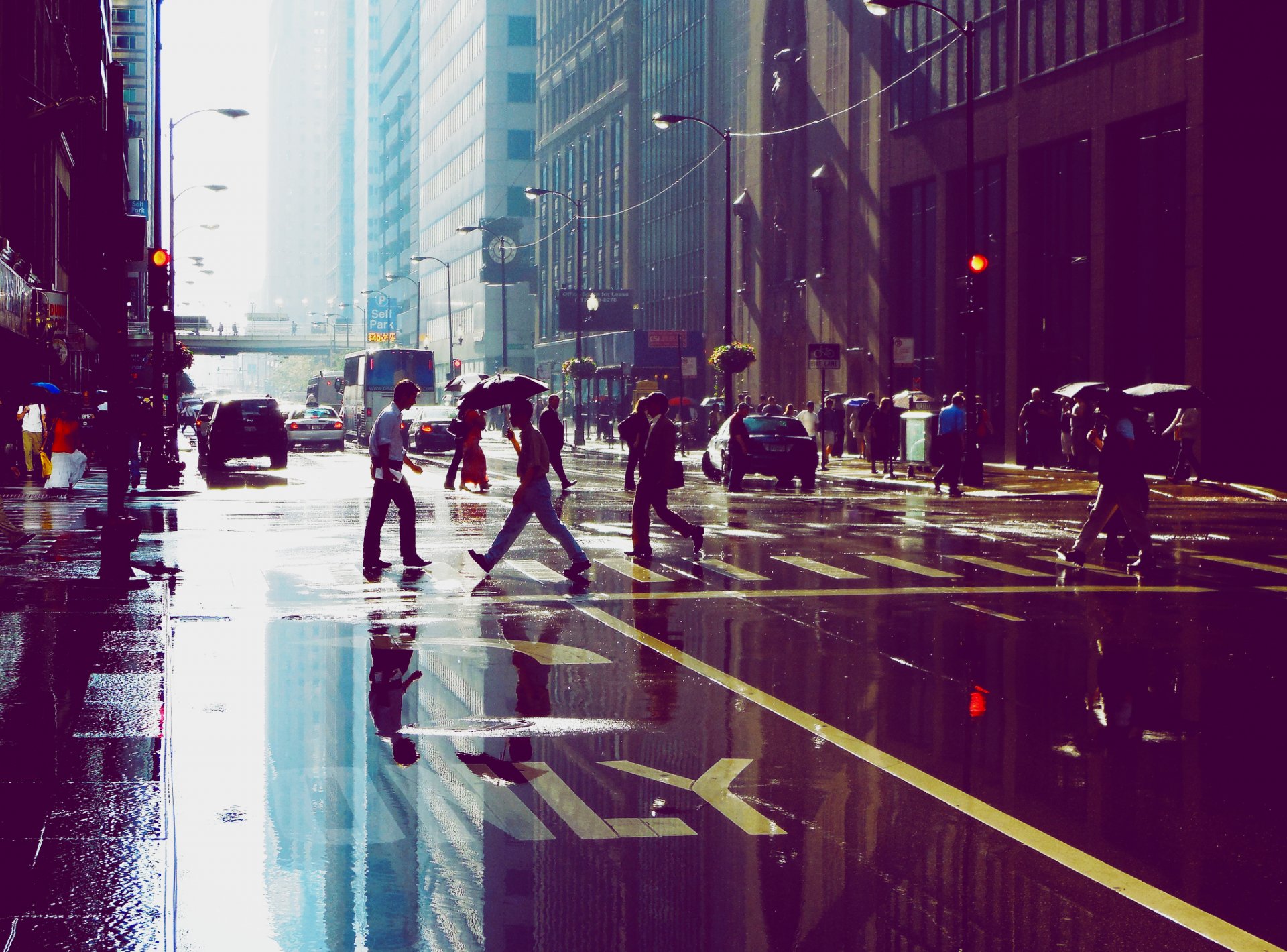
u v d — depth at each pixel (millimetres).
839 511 26969
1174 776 7715
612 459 54531
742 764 7895
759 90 64938
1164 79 37250
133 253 17578
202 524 23250
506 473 42125
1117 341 39875
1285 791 7414
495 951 5070
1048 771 7816
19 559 17328
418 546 19984
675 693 9875
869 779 7602
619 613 13664
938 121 48625
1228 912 5523
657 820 6777
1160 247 38219
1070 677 10531
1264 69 35688
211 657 11023
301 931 5238
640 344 73375
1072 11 41344
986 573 16969
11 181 40031
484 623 12969
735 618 13344
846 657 11336
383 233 196375
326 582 15758
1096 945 5172
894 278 52156
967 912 5508
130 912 5289
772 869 6039
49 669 10125
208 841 6344
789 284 62000
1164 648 11789
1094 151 40281
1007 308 44938
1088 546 17422
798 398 61656
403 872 5938
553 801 7078
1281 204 35812
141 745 7934
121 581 15055
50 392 32656
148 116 104812
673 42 80312
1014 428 44656
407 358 69875
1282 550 19703
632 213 88250
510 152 130250
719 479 38188
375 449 16828
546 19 111250
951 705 9531
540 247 113688
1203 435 35531
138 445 31734
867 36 53812
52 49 50625
